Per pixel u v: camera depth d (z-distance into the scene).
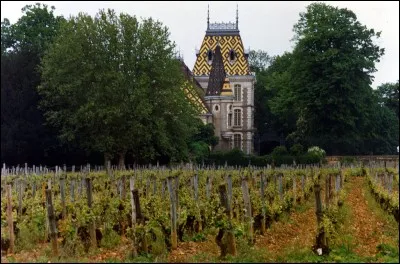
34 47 56.97
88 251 17.20
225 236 16.28
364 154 72.88
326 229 16.78
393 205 24.81
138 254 16.52
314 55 73.25
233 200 23.45
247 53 116.94
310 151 69.38
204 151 75.75
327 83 70.56
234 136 108.38
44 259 15.31
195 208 21.19
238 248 17.20
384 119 72.75
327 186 26.03
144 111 52.81
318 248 16.69
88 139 56.25
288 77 77.31
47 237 18.66
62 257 15.79
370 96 71.88
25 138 52.31
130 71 55.91
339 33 71.38
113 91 53.41
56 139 57.28
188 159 65.00
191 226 20.70
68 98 55.19
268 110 114.69
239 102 109.12
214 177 38.81
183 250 17.86
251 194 25.34
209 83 108.06
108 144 53.94
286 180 37.22
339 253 16.39
